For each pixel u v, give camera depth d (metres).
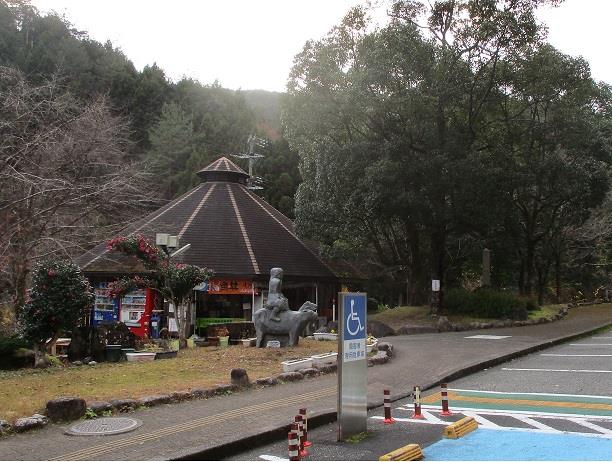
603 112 32.72
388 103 22.48
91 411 7.71
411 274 29.00
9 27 49.47
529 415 7.99
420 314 25.56
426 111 22.70
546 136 25.11
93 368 12.08
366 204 22.36
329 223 24.83
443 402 8.27
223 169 29.39
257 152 49.38
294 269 25.00
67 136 19.56
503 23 22.19
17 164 17.62
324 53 24.06
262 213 28.11
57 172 18.92
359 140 24.45
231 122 60.44
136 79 55.12
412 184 22.67
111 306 22.39
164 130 48.81
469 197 21.81
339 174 23.30
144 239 17.55
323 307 26.52
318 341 16.72
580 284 44.81
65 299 13.16
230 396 9.16
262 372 11.11
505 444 6.50
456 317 24.80
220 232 25.42
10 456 5.97
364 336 7.45
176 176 43.50
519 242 28.56
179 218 26.20
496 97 24.45
